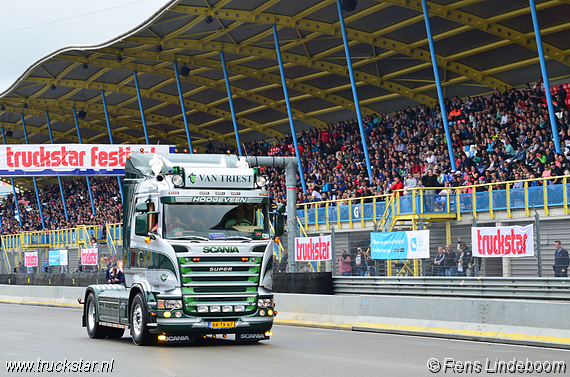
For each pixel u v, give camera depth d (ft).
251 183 51.67
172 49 143.54
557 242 66.90
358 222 99.40
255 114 185.88
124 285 58.23
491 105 119.55
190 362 41.57
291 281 86.58
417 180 104.88
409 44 127.75
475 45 124.77
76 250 122.83
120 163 137.18
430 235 78.02
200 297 48.29
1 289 127.85
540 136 102.73
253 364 40.60
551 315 49.24
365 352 46.39
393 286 79.66
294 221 94.17
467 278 73.67
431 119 131.13
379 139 140.36
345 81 152.25
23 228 255.70
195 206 49.88
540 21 110.93
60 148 136.15
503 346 49.34
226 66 150.82
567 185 76.13
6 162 135.23
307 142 165.68
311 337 57.31
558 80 128.16
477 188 89.40
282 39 134.92
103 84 174.29
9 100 192.34
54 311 95.55
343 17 113.29
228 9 120.98
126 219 55.67
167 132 217.36
